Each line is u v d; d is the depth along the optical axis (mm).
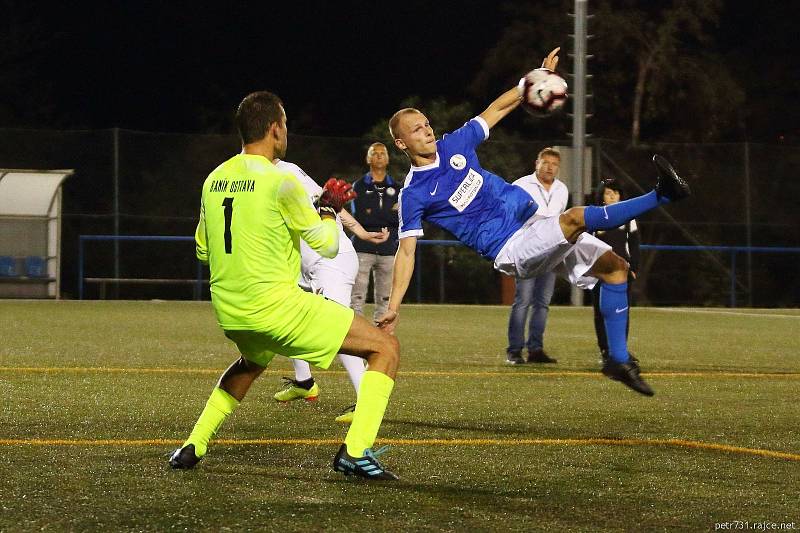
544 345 33344
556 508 11500
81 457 13984
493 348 31625
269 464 13727
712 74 76562
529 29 76750
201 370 24188
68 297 58594
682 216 61812
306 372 19406
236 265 12617
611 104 76875
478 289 60344
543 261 16266
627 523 10914
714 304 61969
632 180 60969
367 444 12844
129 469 13273
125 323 39188
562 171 52688
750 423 17562
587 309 53562
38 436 15531
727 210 62062
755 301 62125
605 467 13703
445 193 16719
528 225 16609
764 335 38000
